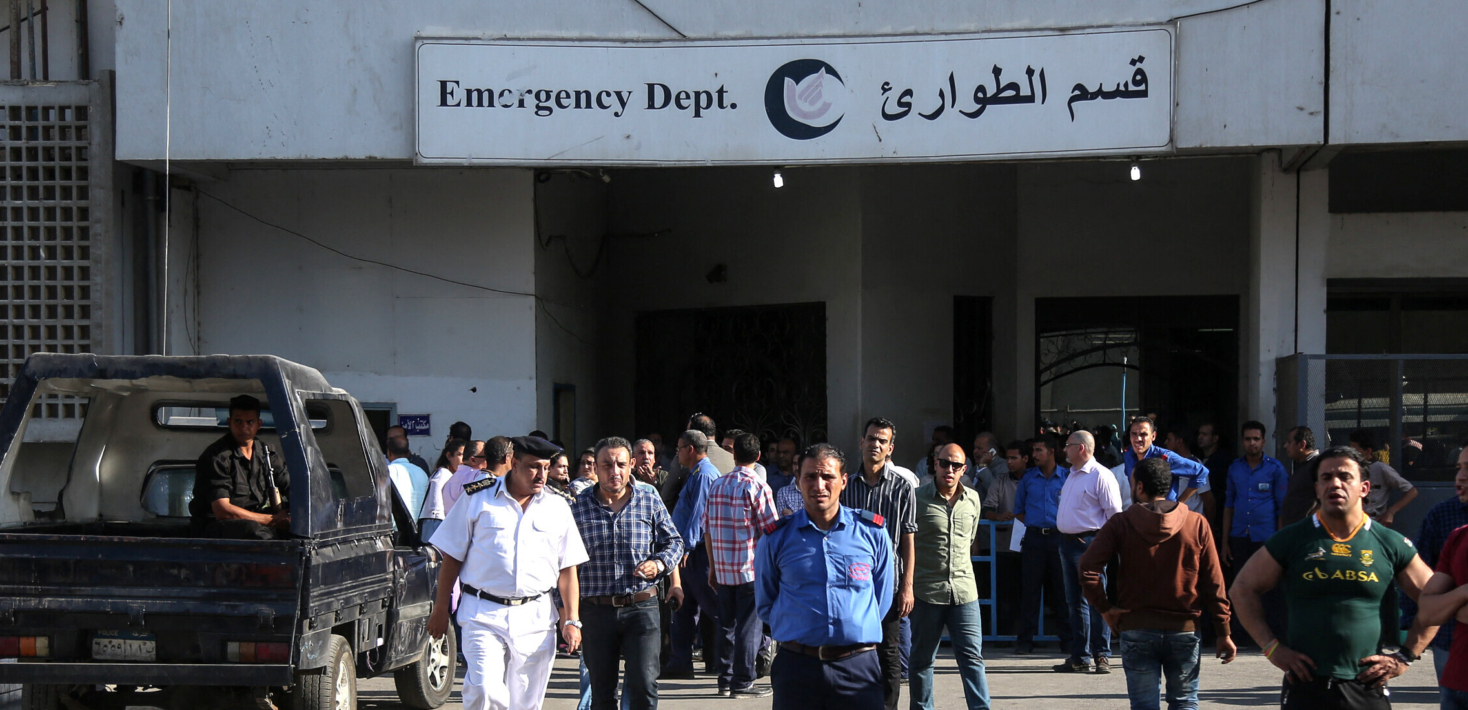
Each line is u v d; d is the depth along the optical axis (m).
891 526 6.64
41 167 11.31
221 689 6.48
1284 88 10.14
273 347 12.41
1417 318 13.13
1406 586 4.96
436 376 12.45
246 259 12.44
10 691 7.36
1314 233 11.32
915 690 6.93
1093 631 9.01
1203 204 14.51
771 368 14.70
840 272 13.79
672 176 15.55
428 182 12.50
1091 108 10.34
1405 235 11.66
